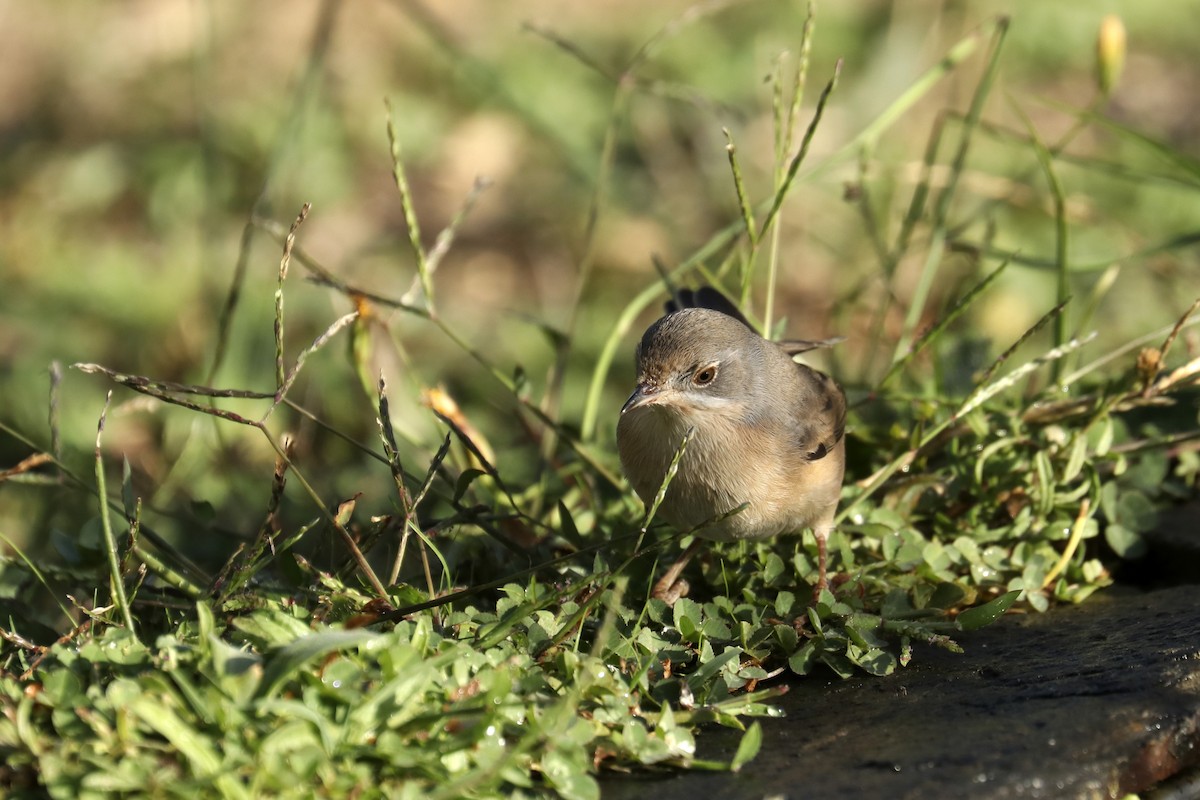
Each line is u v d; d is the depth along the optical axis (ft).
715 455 28.22
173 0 72.13
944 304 38.37
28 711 19.63
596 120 63.82
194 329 51.90
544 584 26.23
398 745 19.21
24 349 51.85
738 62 66.18
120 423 46.73
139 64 69.10
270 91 65.36
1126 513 30.73
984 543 29.37
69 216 60.34
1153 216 56.39
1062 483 29.84
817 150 60.59
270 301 52.37
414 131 64.18
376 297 31.68
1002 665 24.85
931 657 25.66
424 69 67.51
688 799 19.97
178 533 37.14
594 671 21.75
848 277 53.78
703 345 28.50
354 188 61.41
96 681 20.43
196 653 20.35
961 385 34.68
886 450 32.78
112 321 53.47
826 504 28.84
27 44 71.15
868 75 64.23
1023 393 35.55
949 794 19.80
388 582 27.50
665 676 23.39
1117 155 61.46
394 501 27.94
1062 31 69.10
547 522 31.07
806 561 28.07
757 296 52.95
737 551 29.60
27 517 40.47
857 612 25.90
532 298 55.93
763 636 24.95
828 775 20.56
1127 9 71.10
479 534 29.27
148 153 61.41
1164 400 30.40
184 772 18.67
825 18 69.21
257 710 19.06
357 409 45.50
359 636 19.48
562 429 34.22
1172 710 21.99
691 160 61.52
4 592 28.22
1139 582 30.73
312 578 26.12
